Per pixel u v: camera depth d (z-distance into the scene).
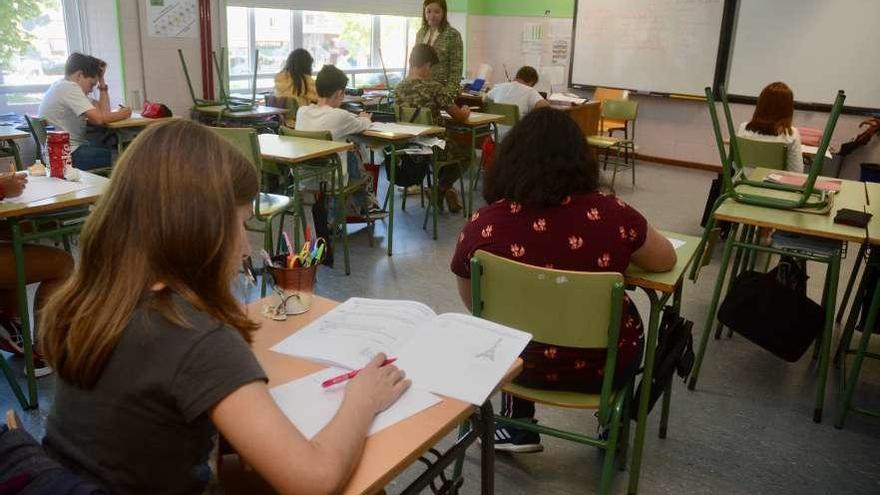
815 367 2.84
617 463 2.12
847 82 5.73
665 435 2.30
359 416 0.98
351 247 4.07
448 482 1.48
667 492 2.03
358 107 5.52
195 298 0.88
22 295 2.19
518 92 5.48
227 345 0.86
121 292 0.85
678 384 2.67
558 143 1.59
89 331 0.85
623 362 1.74
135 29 4.92
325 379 1.14
